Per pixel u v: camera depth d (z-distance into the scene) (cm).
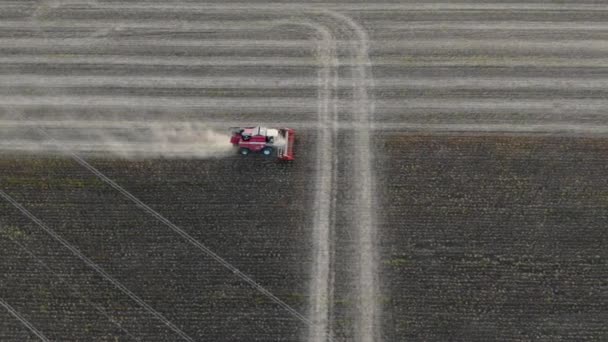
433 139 2788
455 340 2336
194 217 2634
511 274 2438
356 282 2466
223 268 2520
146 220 2630
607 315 2342
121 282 2500
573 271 2428
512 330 2338
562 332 2322
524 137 2766
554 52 3027
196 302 2456
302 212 2628
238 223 2616
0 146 2844
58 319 2434
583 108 2838
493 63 3012
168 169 2764
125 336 2400
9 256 2562
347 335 2372
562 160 2684
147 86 3039
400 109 2894
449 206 2600
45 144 2853
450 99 2909
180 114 2947
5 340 2392
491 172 2672
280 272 2505
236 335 2389
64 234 2605
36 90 3044
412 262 2489
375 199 2639
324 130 2850
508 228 2533
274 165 2755
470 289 2420
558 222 2531
